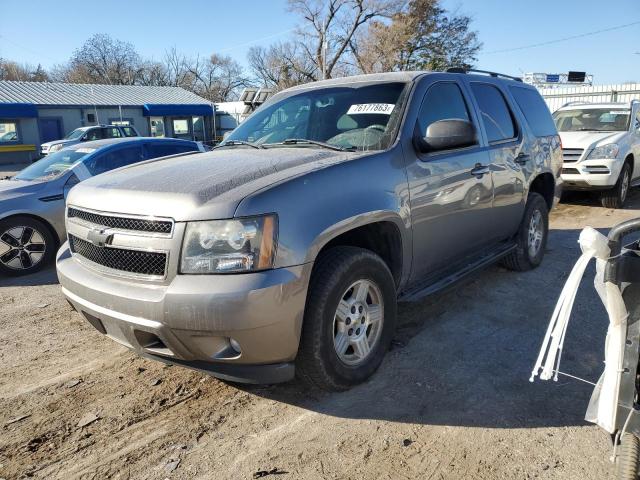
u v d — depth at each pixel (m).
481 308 4.62
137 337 2.86
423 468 2.62
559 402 3.16
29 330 4.49
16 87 35.09
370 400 3.22
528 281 5.29
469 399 3.21
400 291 3.76
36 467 2.68
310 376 3.06
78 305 3.13
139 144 7.71
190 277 2.67
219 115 42.19
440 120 3.91
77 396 3.36
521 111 5.31
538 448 2.74
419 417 3.04
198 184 2.93
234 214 2.65
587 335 4.05
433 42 43.31
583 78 29.05
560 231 7.70
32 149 31.91
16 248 6.19
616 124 9.93
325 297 2.93
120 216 2.90
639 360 2.14
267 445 2.82
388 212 3.34
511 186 4.83
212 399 3.29
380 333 3.42
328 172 3.07
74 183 6.67
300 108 4.26
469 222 4.26
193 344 2.71
